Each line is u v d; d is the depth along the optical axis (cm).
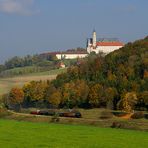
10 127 14312
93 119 19012
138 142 10506
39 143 9831
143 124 15438
